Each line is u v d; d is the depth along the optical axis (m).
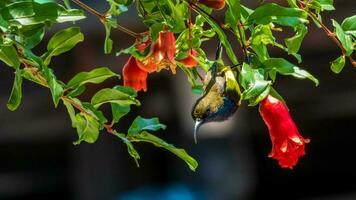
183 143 12.91
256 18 4.20
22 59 4.20
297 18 4.20
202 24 4.45
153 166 17.12
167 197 16.31
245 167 13.15
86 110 4.41
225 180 12.68
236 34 4.23
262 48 4.28
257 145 17.98
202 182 12.80
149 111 15.89
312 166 18.62
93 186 14.95
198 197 12.84
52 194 20.27
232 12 4.18
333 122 17.42
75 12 4.14
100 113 4.48
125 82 4.55
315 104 15.78
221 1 4.26
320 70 15.20
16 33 4.11
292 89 15.59
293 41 4.32
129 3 4.29
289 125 4.45
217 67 4.23
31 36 4.16
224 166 12.66
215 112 4.18
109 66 13.25
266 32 4.28
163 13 4.24
